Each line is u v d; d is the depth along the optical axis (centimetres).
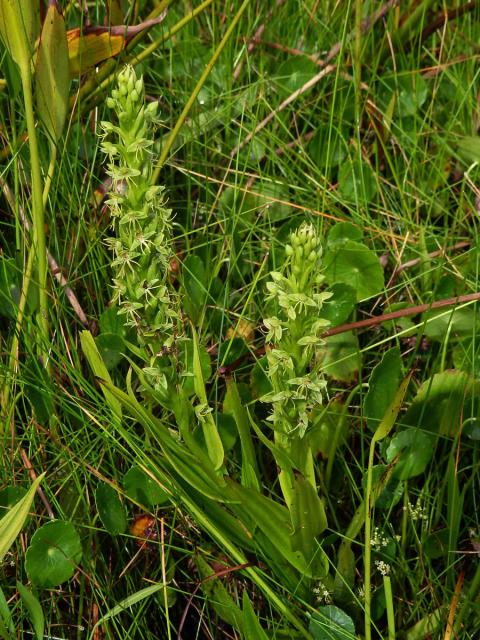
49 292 75
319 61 93
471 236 85
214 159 90
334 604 69
